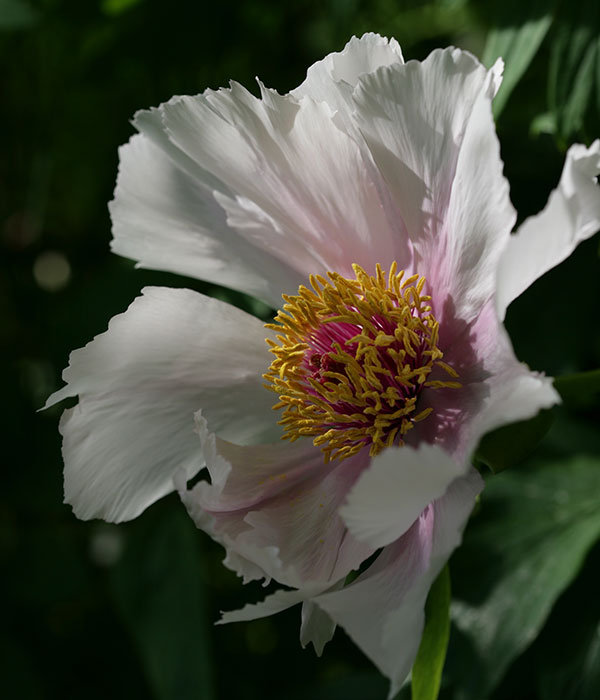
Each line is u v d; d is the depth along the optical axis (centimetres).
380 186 36
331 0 46
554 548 40
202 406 37
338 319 36
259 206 37
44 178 59
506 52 38
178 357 37
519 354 43
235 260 38
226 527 35
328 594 31
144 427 36
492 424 29
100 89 56
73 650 54
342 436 36
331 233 37
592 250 43
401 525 30
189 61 53
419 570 32
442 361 35
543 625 40
